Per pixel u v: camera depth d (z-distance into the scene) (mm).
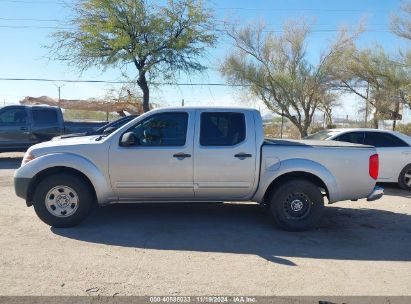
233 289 4648
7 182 11078
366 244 6391
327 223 7547
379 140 11227
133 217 7523
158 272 5062
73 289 4543
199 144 6836
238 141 6887
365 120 31266
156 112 6898
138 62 23156
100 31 22219
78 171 6867
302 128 30875
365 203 9383
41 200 6664
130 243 6105
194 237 6469
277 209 6879
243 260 5551
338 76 30438
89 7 22344
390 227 7379
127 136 6641
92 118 32875
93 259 5430
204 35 23375
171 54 22938
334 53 29875
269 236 6637
